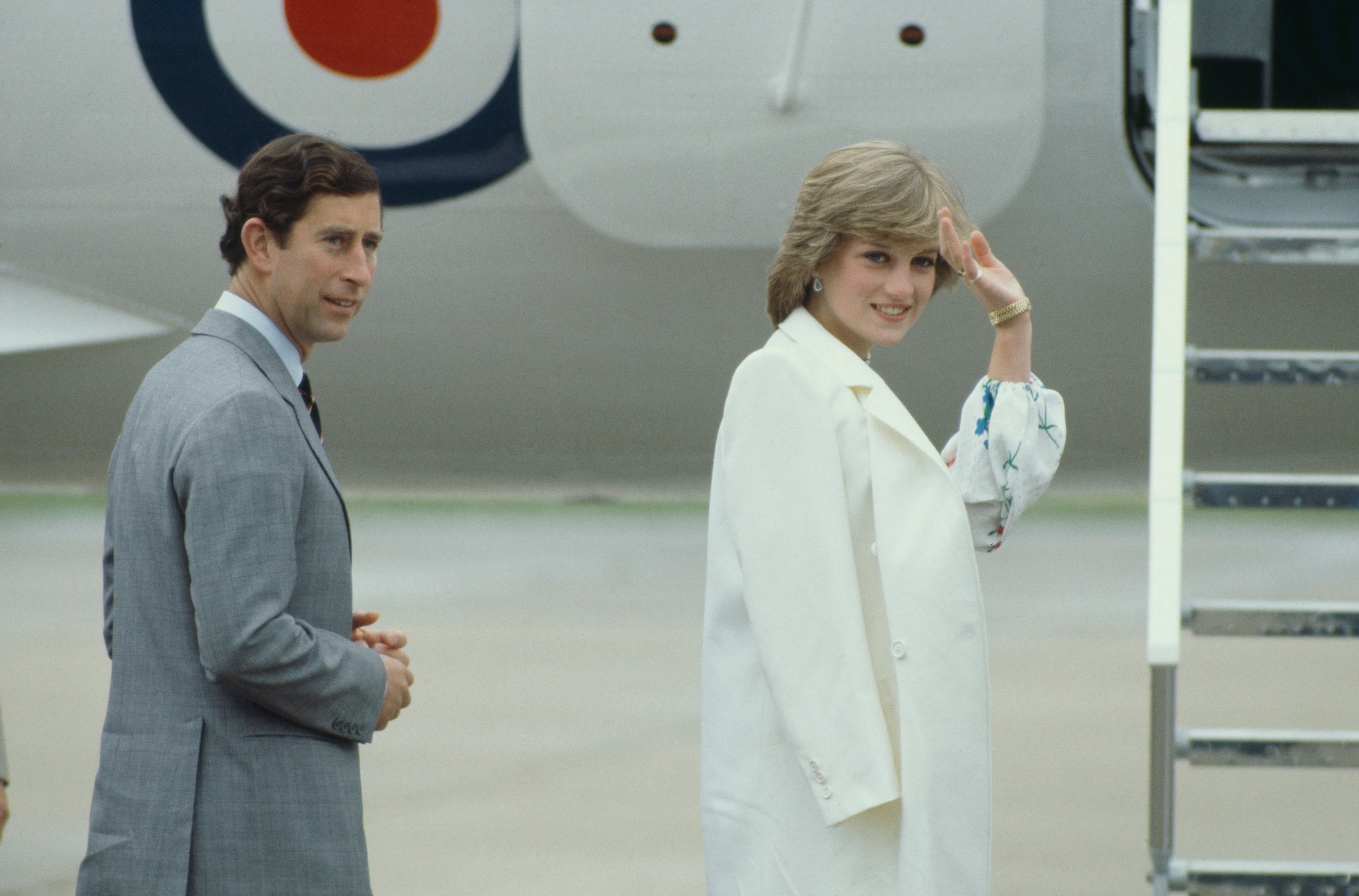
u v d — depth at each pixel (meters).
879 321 7.08
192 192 18.31
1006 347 7.44
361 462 20.00
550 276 18.11
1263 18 18.91
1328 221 16.12
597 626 21.20
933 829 6.50
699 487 20.27
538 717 17.67
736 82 16.44
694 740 16.94
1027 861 13.59
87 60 17.86
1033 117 16.31
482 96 17.34
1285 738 10.25
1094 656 20.14
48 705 18.05
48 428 20.17
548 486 20.25
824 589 6.61
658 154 16.64
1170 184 11.26
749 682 6.99
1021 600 22.50
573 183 16.83
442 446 19.72
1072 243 17.80
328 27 17.34
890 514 6.69
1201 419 19.39
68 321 18.94
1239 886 10.13
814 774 6.50
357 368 19.00
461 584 22.92
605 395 19.05
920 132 16.38
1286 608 10.32
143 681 6.71
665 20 16.42
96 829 6.66
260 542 6.50
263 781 6.67
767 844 6.88
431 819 14.52
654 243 16.95
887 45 16.25
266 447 6.60
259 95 17.67
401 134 17.50
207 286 18.94
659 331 18.47
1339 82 18.97
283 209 6.98
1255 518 28.08
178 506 6.65
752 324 18.33
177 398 6.73
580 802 15.02
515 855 13.65
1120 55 17.02
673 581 23.16
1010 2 16.19
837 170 6.97
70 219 18.47
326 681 6.70
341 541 7.04
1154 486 10.67
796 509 6.68
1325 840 14.27
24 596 22.94
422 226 17.86
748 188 16.67
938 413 19.11
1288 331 18.25
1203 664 20.36
